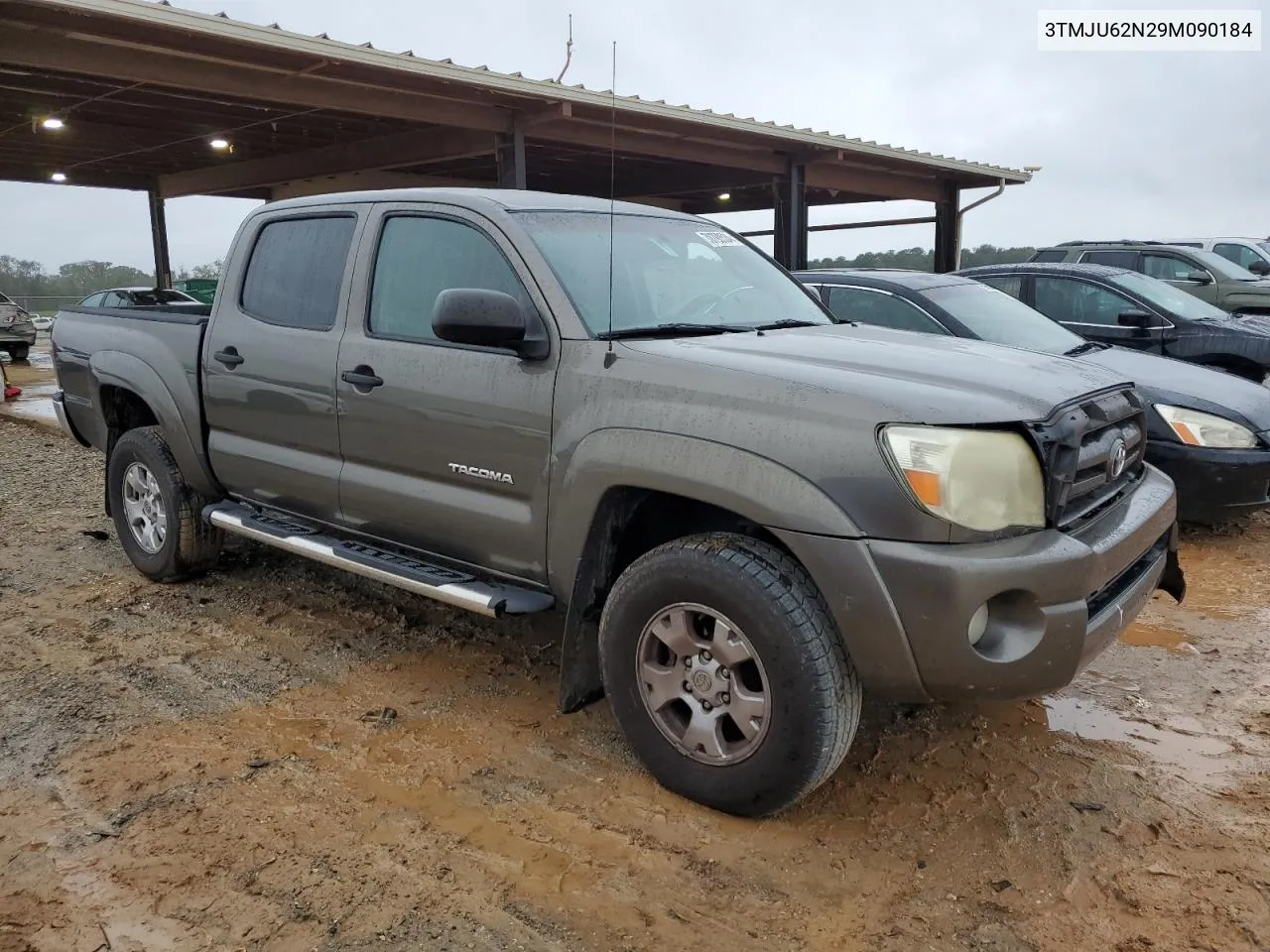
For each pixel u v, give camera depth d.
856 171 19.28
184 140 17.45
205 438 4.72
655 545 3.47
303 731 3.60
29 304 40.47
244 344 4.38
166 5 9.38
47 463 8.81
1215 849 2.87
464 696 3.91
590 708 3.80
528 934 2.51
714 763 3.00
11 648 4.38
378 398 3.75
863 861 2.83
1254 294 11.56
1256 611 4.82
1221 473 5.58
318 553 4.09
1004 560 2.61
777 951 2.46
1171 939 2.48
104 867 2.78
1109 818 3.03
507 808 3.09
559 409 3.23
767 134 15.08
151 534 5.23
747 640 2.83
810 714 2.74
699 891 2.69
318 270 4.17
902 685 2.71
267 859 2.81
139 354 5.02
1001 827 2.99
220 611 4.85
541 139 14.63
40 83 12.50
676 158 16.06
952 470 2.61
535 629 4.63
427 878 2.73
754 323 3.81
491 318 3.14
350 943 2.47
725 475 2.82
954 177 20.38
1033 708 3.80
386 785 3.22
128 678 4.05
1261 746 3.49
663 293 3.72
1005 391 2.84
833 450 2.69
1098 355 6.43
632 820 3.02
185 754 3.42
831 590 2.69
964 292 6.77
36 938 2.49
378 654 4.32
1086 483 2.98
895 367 3.01
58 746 3.48
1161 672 4.14
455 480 3.57
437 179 22.11
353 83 11.87
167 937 2.49
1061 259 13.41
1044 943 2.48
